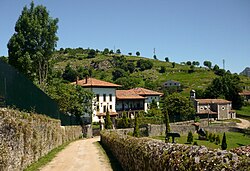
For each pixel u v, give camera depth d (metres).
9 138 12.77
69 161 19.25
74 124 49.56
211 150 6.50
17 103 15.72
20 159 14.49
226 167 5.42
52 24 54.06
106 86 84.38
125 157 15.06
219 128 75.94
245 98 127.81
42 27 53.69
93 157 21.22
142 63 193.38
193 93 109.38
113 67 185.88
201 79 170.75
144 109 96.25
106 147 28.38
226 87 118.62
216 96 118.12
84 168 16.61
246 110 115.81
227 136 68.56
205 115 102.94
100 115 80.38
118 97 89.50
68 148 28.53
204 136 64.25
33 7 54.19
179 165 7.05
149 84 145.88
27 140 15.94
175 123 78.56
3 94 13.46
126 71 178.38
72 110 54.31
